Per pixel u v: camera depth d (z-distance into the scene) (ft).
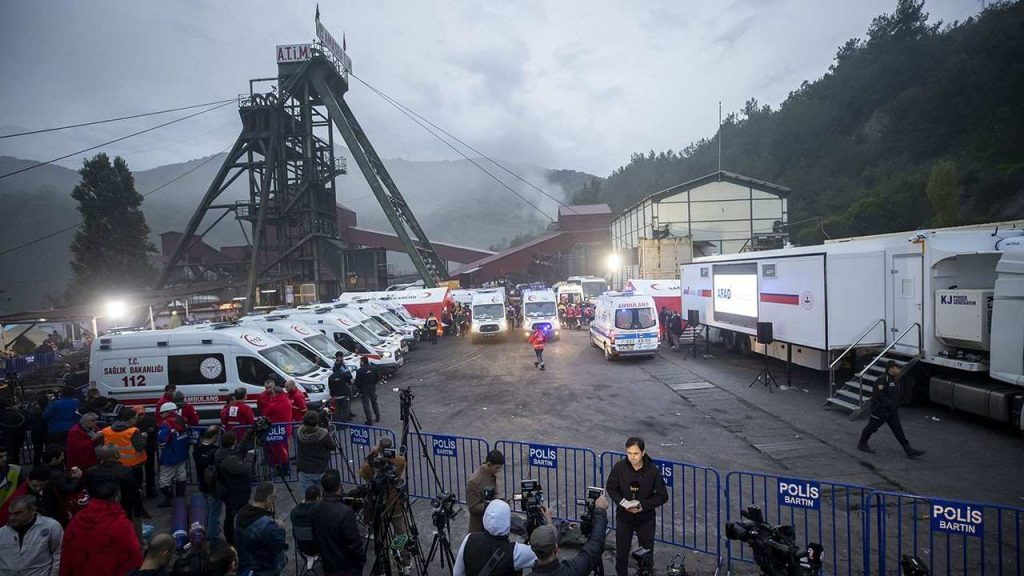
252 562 16.75
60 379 58.95
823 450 34.09
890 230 162.50
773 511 25.68
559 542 23.12
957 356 40.14
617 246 203.21
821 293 46.70
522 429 40.78
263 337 45.34
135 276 169.48
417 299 107.34
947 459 31.89
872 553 21.63
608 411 45.11
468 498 18.89
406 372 68.74
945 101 218.38
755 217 142.72
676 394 50.60
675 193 143.43
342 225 281.13
